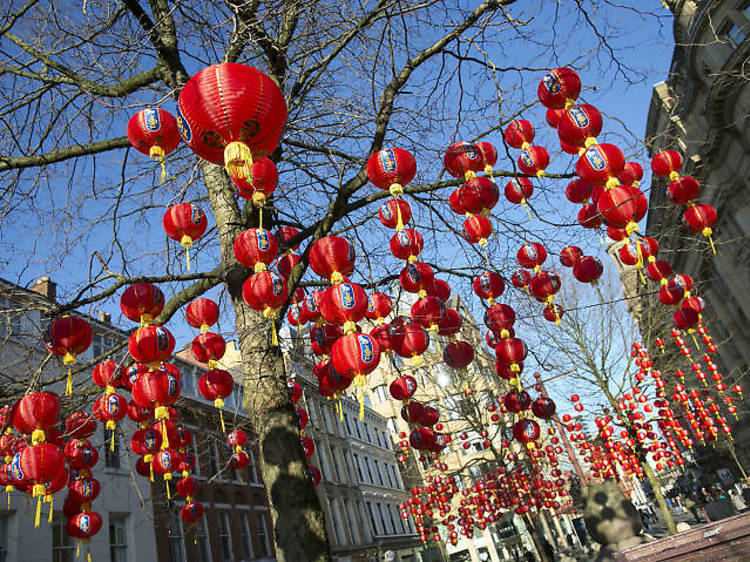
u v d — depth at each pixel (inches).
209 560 706.2
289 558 181.3
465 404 794.2
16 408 186.2
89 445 258.2
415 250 188.4
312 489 197.3
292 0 219.6
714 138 826.2
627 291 852.0
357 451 1396.4
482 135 229.6
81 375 347.3
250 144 133.1
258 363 216.1
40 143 258.7
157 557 624.4
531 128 205.0
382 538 1302.9
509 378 238.7
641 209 169.0
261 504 884.6
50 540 510.9
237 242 169.8
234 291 230.8
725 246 992.9
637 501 1978.3
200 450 735.7
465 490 784.3
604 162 166.9
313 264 172.2
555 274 230.8
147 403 202.4
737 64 674.2
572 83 169.2
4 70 246.2
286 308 231.3
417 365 199.6
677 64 813.2
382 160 182.4
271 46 229.8
